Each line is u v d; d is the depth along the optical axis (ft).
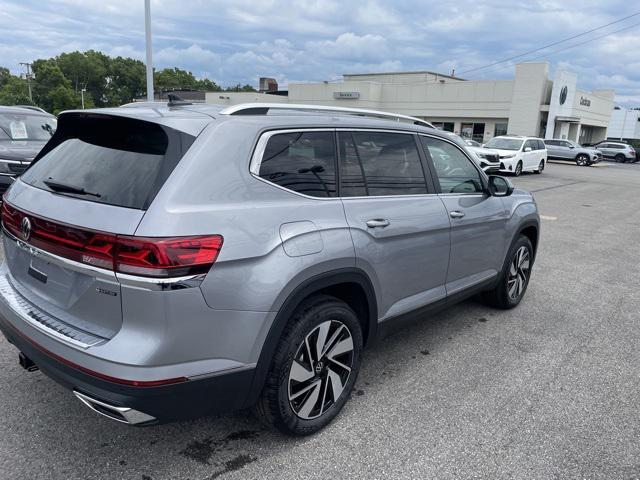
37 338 8.16
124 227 7.23
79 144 9.29
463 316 16.66
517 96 129.29
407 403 11.05
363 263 9.89
